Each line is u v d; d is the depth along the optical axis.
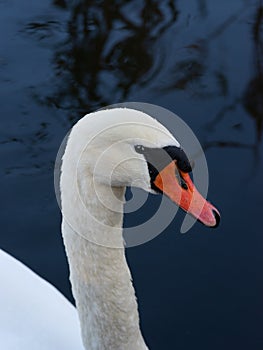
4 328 1.65
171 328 1.81
